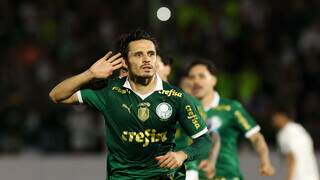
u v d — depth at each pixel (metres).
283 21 44.16
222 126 21.97
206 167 21.17
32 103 41.31
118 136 15.94
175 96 15.86
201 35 43.19
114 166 16.08
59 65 43.66
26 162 32.00
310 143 24.52
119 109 15.81
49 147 38.97
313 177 24.39
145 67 15.50
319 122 39.09
